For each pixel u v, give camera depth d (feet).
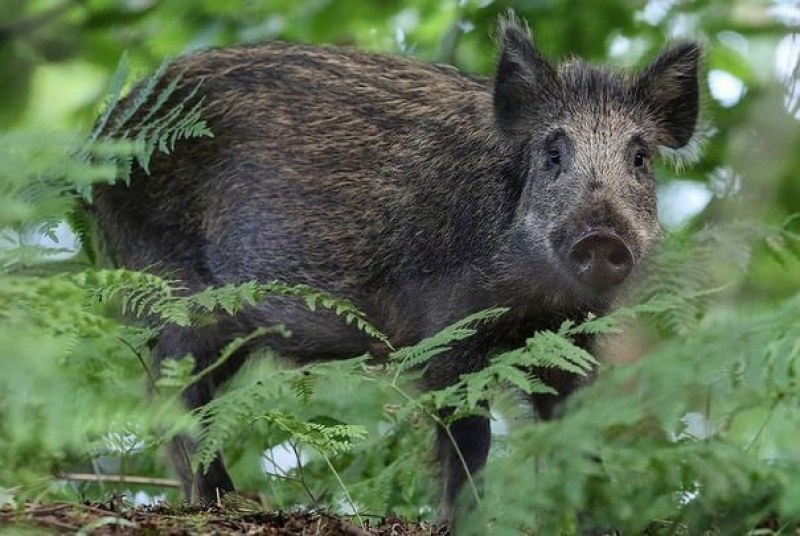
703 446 21.98
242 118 43.34
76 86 68.85
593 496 22.30
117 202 43.98
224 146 43.29
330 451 32.17
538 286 38.32
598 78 40.40
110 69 61.57
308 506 34.86
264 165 42.96
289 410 33.71
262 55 44.42
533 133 39.65
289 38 62.13
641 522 22.30
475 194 40.27
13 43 56.39
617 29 58.54
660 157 42.24
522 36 40.45
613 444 22.30
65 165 23.48
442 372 38.45
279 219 42.75
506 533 21.16
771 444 26.94
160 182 43.65
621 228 35.63
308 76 43.70
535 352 25.34
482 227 39.81
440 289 40.37
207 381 42.78
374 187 42.01
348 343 42.55
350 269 42.09
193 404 42.39
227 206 43.34
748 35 59.41
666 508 22.27
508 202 39.65
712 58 61.82
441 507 35.12
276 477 37.60
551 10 57.93
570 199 37.01
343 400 37.83
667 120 40.63
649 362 21.75
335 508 35.55
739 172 54.44
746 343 21.98
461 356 38.58
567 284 37.93
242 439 38.32
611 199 36.17
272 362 44.14
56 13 57.21
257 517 27.86
